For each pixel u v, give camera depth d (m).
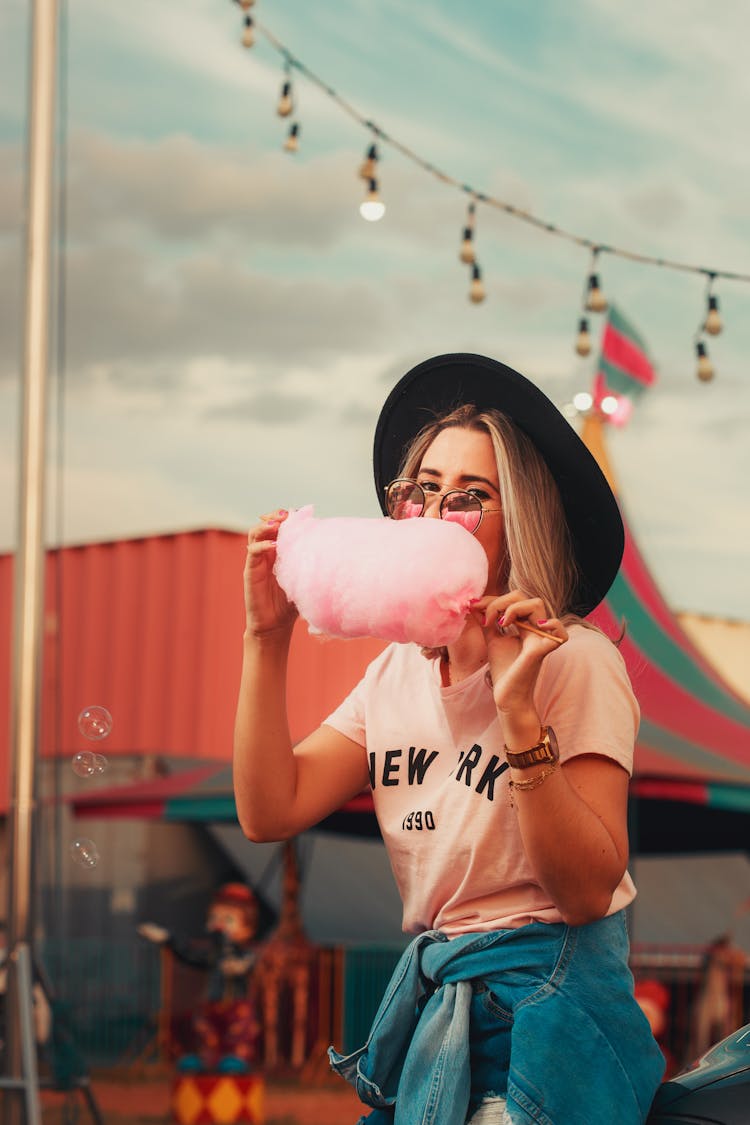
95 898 13.94
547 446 1.97
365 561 1.74
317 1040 10.86
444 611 1.73
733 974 10.88
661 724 9.79
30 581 5.75
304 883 13.35
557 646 1.69
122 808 9.58
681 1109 1.83
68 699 13.39
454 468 1.95
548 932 1.82
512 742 1.71
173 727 12.96
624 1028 1.79
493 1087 1.80
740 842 11.67
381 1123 1.94
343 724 2.10
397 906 13.22
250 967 9.02
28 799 5.64
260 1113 8.49
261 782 2.03
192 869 14.39
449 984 1.85
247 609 2.03
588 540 2.01
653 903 14.52
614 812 1.79
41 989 5.65
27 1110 5.12
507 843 1.85
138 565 13.39
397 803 1.96
